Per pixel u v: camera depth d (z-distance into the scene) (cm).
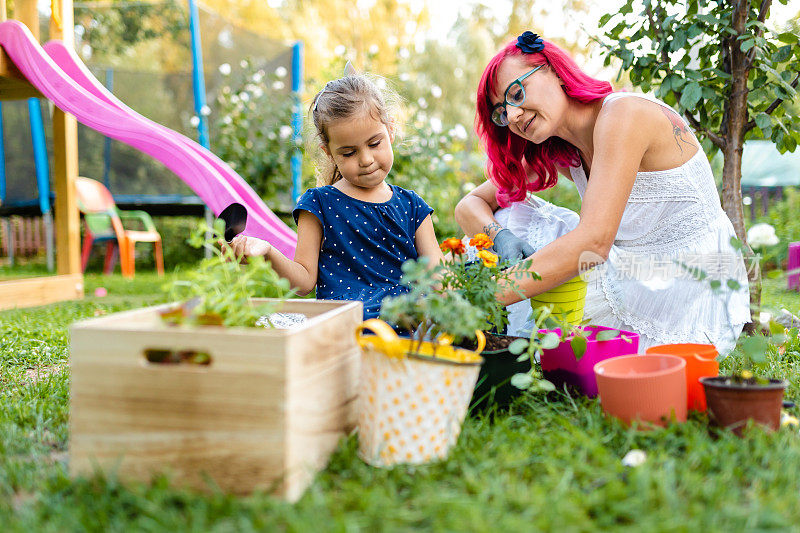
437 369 121
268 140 634
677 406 134
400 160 500
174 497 103
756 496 101
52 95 318
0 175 759
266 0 1444
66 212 448
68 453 130
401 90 309
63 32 383
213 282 125
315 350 116
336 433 128
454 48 1354
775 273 173
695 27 230
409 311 129
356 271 194
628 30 262
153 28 813
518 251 205
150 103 723
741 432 128
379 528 93
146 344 109
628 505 95
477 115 210
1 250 936
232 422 106
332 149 194
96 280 628
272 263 179
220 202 282
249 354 105
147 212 812
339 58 584
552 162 220
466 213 240
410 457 120
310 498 103
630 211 198
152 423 109
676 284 189
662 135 187
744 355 159
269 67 714
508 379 150
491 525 90
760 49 226
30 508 102
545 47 189
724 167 246
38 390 176
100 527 94
